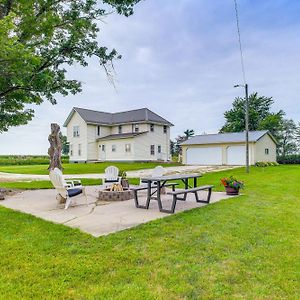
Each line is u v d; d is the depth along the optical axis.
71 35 10.64
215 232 4.64
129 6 10.79
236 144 26.56
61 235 4.46
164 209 6.44
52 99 11.45
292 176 15.31
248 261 3.47
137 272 3.16
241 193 9.22
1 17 9.08
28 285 2.86
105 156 33.00
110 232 4.62
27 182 13.73
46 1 9.69
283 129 39.91
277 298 2.63
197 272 3.16
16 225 5.09
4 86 9.11
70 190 7.14
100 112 35.94
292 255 3.66
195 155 29.50
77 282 2.93
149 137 31.81
